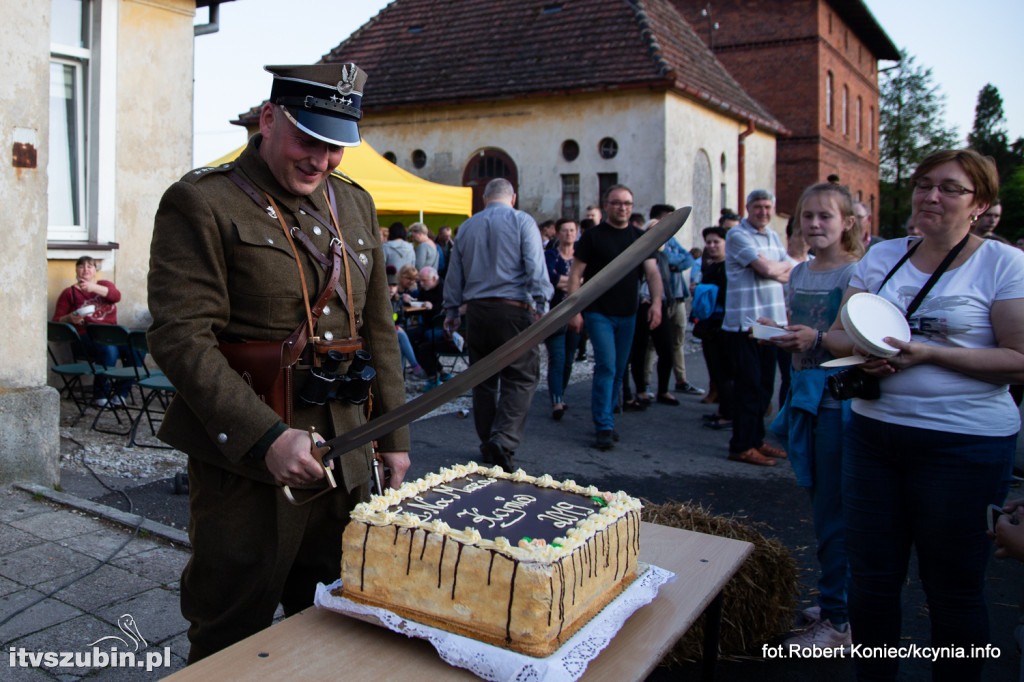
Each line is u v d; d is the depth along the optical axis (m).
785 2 23.81
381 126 17.42
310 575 2.23
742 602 3.08
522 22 17.56
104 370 6.44
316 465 1.76
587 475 5.70
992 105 53.53
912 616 3.58
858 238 3.47
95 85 7.12
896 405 2.41
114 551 3.79
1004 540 2.09
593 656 1.58
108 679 2.74
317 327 2.00
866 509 2.52
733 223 9.03
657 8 18.91
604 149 15.65
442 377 8.95
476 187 16.73
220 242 1.89
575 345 7.73
